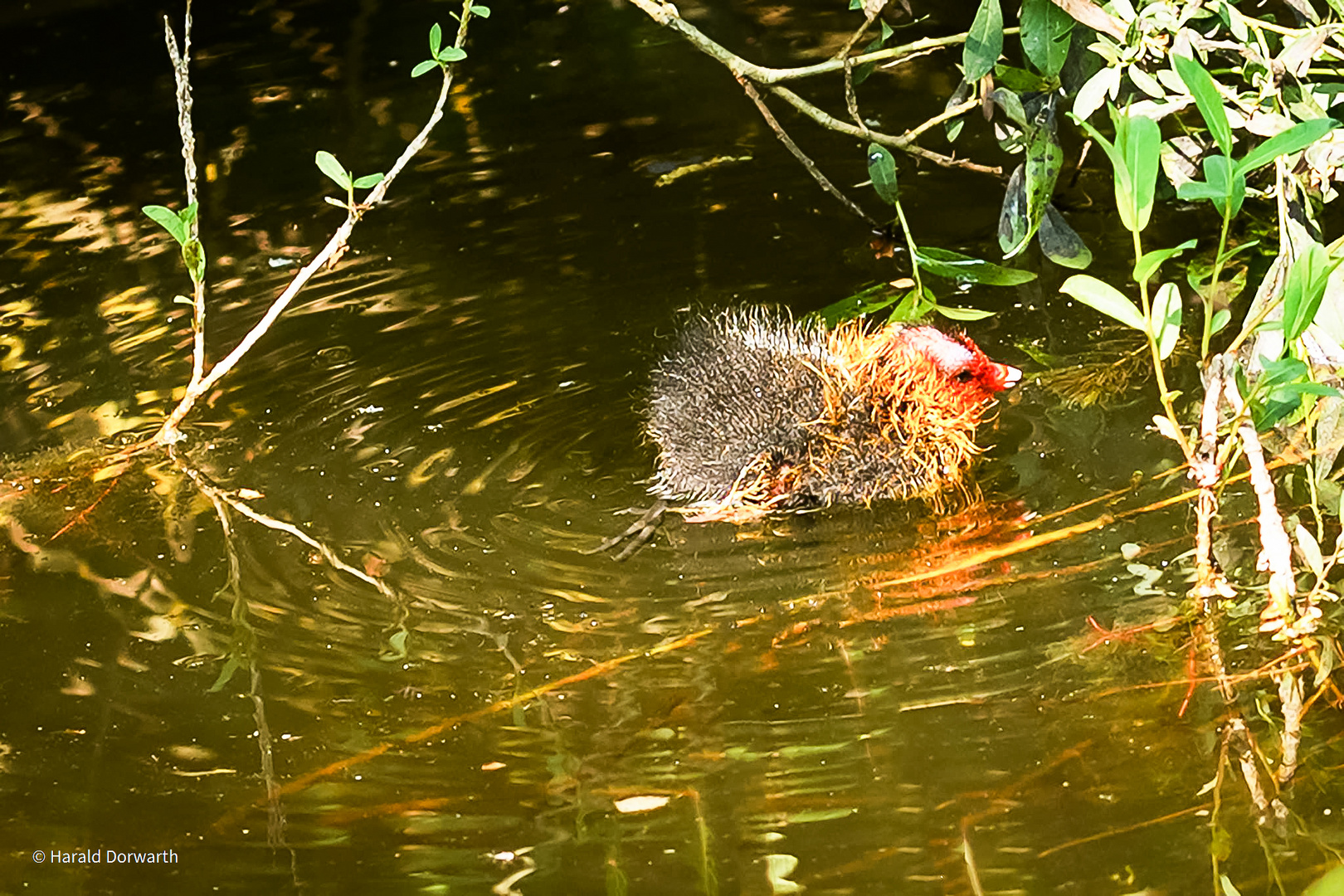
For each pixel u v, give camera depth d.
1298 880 5.20
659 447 8.56
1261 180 10.59
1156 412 8.48
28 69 15.95
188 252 8.33
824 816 5.71
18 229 12.29
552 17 16.31
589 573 7.44
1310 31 8.25
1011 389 8.94
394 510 8.08
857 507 7.96
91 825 5.91
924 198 11.67
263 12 17.11
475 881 5.50
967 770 5.88
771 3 16.03
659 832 5.71
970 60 8.68
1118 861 5.36
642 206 11.95
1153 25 8.37
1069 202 11.31
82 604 7.39
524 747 6.24
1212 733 5.97
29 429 9.16
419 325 10.25
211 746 6.34
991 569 7.21
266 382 9.59
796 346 8.50
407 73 15.12
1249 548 7.11
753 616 7.02
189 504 8.24
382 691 6.62
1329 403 7.71
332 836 5.79
